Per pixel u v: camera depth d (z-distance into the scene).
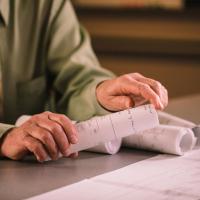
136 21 3.10
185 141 0.96
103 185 0.75
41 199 0.69
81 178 0.79
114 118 0.89
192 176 0.79
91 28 3.22
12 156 0.91
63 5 1.43
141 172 0.82
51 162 0.90
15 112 1.38
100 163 0.88
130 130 0.89
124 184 0.75
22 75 1.37
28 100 1.39
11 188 0.75
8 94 1.36
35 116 0.92
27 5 1.37
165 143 0.93
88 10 3.19
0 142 0.94
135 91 0.95
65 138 0.87
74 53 1.36
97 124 0.89
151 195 0.70
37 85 1.39
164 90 0.95
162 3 3.01
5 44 1.34
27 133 0.90
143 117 0.89
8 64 1.35
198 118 1.23
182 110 1.35
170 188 0.73
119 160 0.90
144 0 3.05
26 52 1.38
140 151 0.97
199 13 2.93
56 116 0.90
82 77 1.27
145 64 3.14
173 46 3.01
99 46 3.20
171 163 0.87
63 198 0.69
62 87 1.33
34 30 1.38
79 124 0.90
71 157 0.92
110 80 1.09
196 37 2.98
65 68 1.33
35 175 0.82
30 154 0.95
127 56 3.17
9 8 1.34
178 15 2.98
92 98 1.13
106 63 3.23
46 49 1.40
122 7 3.11
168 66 3.08
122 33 3.15
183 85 3.07
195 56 2.98
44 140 0.87
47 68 1.40
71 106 1.21
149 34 3.09
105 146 0.93
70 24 1.42
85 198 0.69
